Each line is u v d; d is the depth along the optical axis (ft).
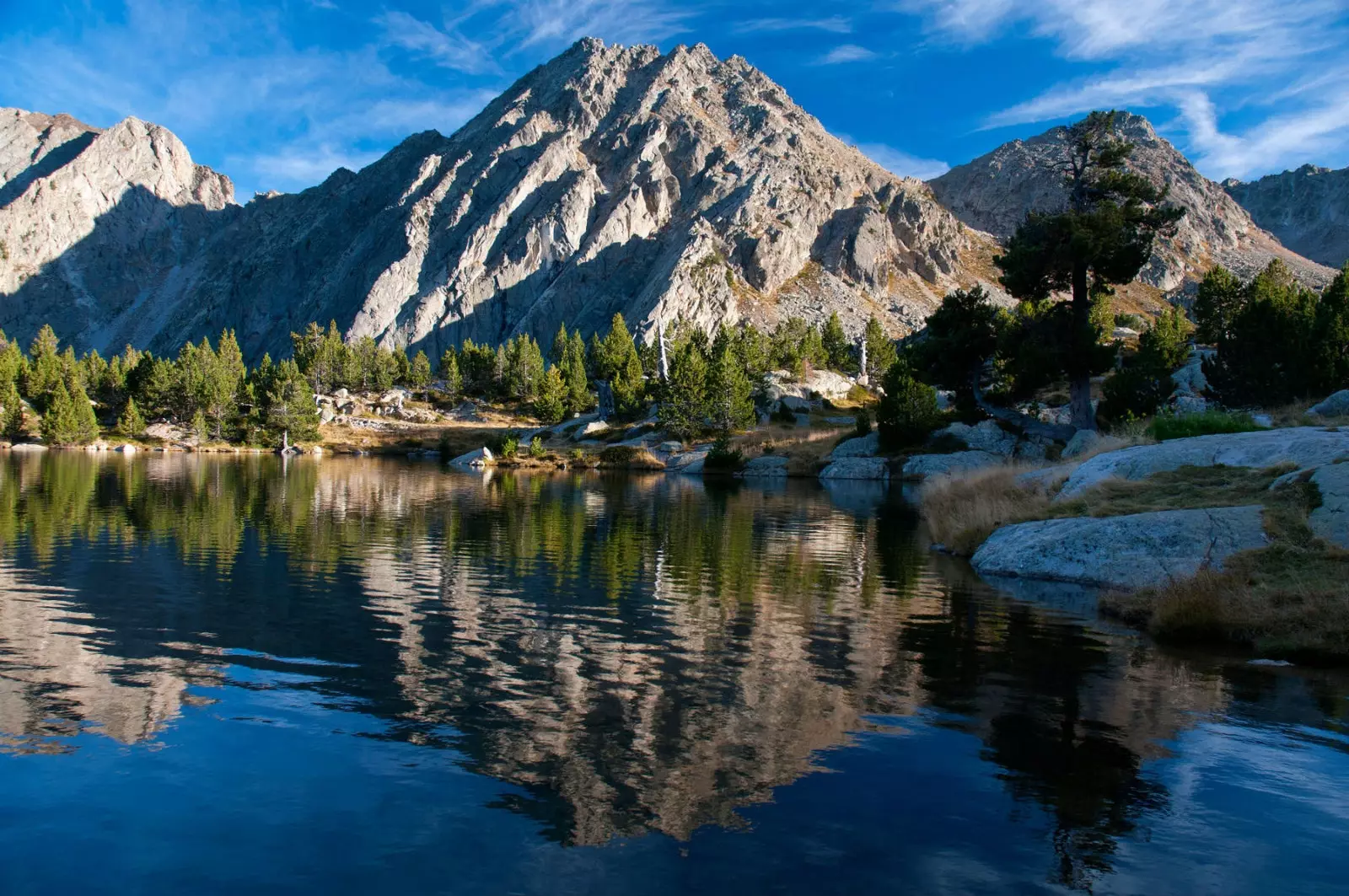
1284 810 22.47
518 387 472.85
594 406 441.27
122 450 323.57
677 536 87.56
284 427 365.40
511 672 35.17
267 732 27.50
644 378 428.15
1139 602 47.34
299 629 42.39
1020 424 142.82
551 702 31.09
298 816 21.42
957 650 39.68
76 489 129.39
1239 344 142.72
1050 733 28.17
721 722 29.01
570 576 61.05
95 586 52.80
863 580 60.54
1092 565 57.77
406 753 25.82
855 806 22.36
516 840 20.26
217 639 39.91
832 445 238.68
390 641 40.16
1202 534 53.72
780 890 17.95
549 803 22.34
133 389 408.26
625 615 47.29
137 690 31.68
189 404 383.86
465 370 502.79
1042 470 91.20
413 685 33.04
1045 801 22.86
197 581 55.21
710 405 295.48
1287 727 29.01
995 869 19.06
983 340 146.20
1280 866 19.39
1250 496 57.77
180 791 22.80
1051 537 62.85
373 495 135.23
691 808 22.11
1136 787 23.86
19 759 24.80
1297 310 169.89
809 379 375.86
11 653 36.37
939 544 82.17
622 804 22.34
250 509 105.09
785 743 27.04
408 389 505.66
